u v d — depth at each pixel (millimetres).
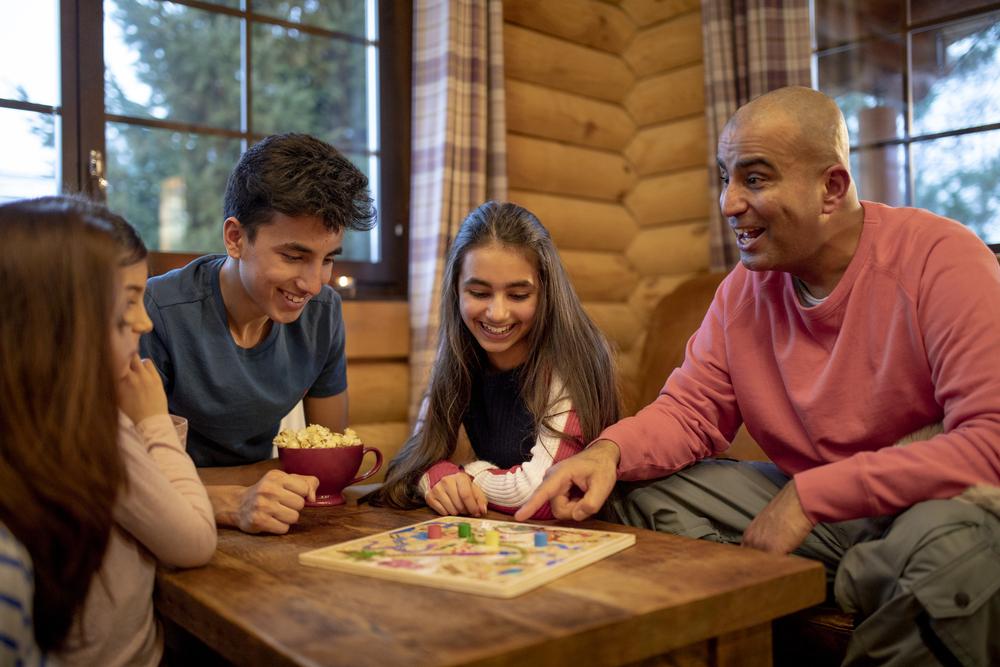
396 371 2635
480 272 1440
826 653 1187
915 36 2537
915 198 2549
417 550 1048
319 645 739
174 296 1520
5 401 864
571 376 1472
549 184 3016
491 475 1400
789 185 1252
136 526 975
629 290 3281
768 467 1507
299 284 1398
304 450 1411
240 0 2525
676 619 835
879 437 1312
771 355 1442
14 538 843
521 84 2924
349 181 1404
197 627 905
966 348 1160
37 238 895
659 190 3232
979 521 1059
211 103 2488
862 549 1137
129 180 2328
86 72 2199
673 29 3158
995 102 2375
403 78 2807
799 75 2652
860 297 1301
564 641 749
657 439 1384
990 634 1043
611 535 1113
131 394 1115
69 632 910
